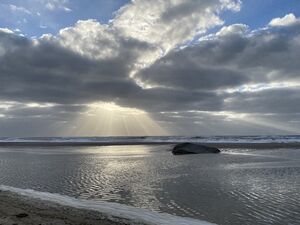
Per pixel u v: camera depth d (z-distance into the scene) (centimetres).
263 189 1748
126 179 2158
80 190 1791
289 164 2903
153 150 5281
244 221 1180
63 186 1922
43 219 1034
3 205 1238
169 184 1945
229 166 2817
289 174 2284
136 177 2241
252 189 1753
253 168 2648
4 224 953
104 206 1334
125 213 1210
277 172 2394
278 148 5112
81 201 1429
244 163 3034
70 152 4972
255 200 1492
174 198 1559
